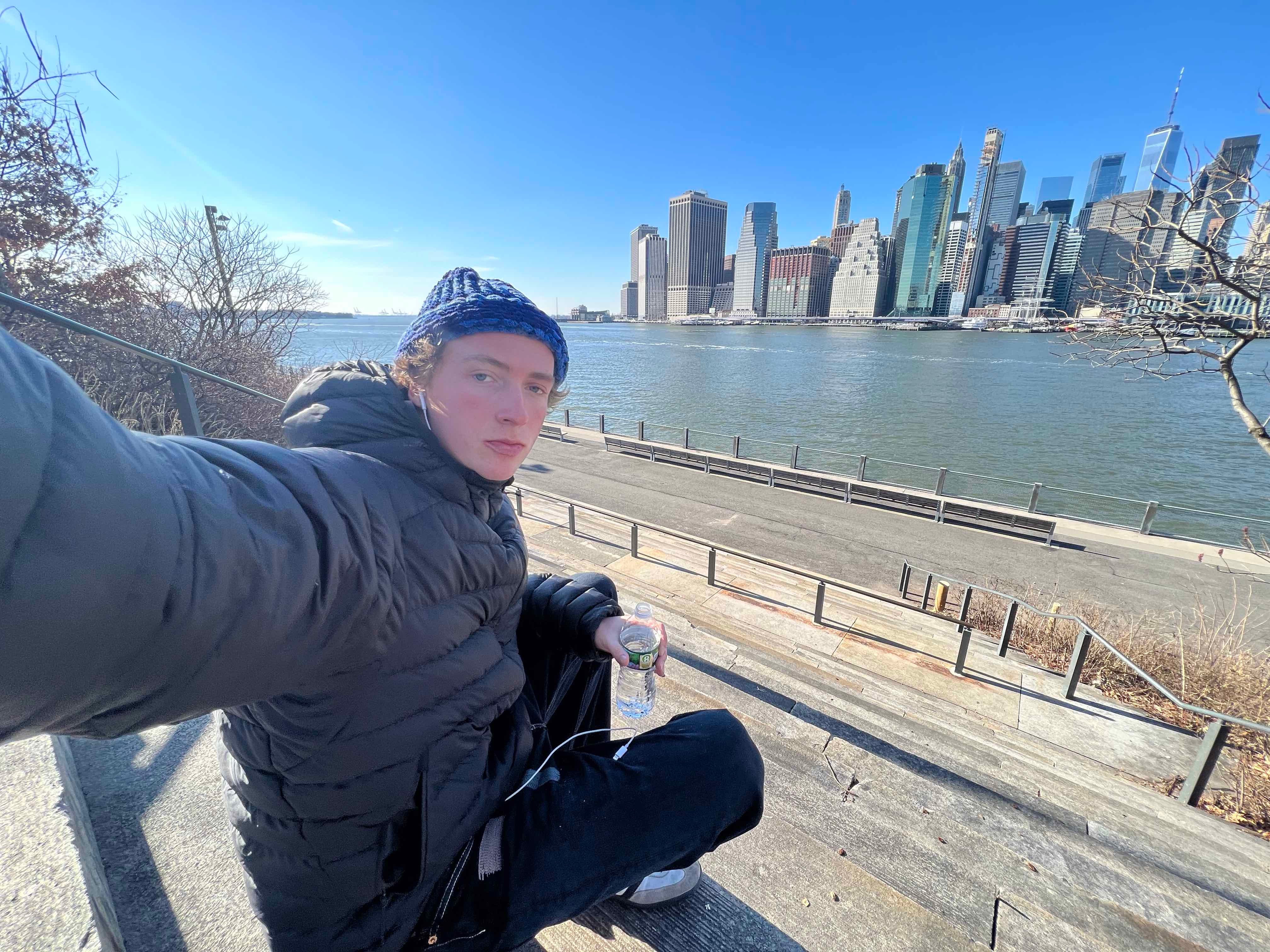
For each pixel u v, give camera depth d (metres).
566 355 1.08
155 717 0.65
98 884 1.38
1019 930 1.93
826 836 2.29
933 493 15.64
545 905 1.06
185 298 11.47
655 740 1.24
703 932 1.75
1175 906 2.13
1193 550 12.65
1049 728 5.02
